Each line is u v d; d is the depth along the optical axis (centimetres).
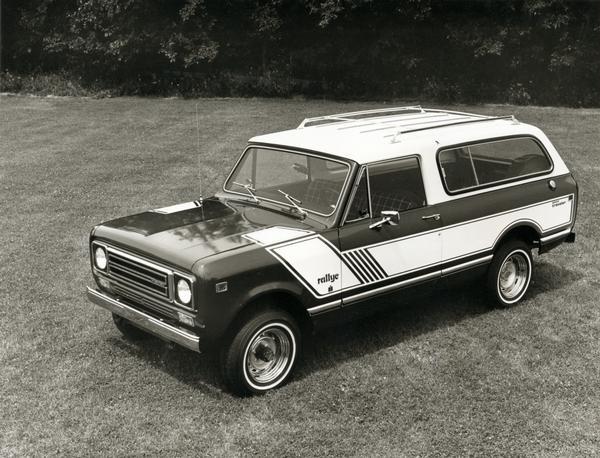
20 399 556
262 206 652
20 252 905
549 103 2905
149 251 565
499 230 720
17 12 3127
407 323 712
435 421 534
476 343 668
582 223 1068
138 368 609
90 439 505
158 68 2986
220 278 527
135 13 2908
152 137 1852
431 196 665
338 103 2752
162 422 528
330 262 591
